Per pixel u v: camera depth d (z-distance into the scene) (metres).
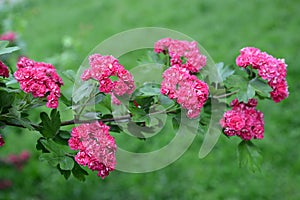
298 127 5.61
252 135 1.96
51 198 4.85
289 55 7.17
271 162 5.07
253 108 2.00
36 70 1.77
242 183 4.79
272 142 5.38
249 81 1.90
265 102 6.11
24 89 1.73
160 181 4.94
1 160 4.91
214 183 4.85
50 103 1.75
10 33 4.04
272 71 1.86
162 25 9.30
